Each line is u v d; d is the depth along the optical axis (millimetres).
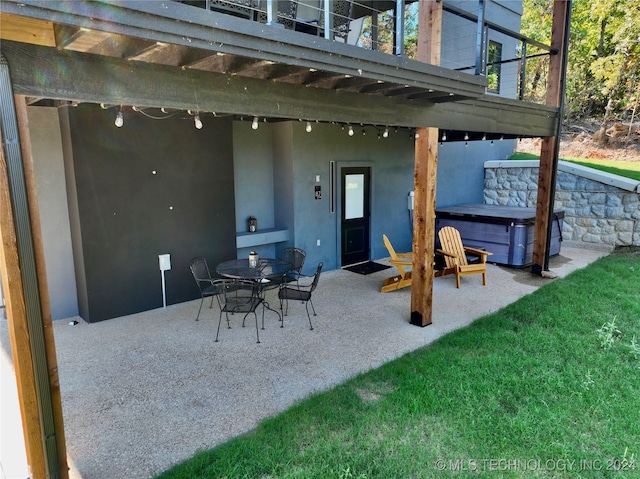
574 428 2840
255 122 3631
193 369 3791
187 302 5742
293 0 3770
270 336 4539
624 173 9469
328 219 7215
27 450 2098
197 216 5723
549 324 4699
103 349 4223
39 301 1989
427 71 3451
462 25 8664
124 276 5148
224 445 2688
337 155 7164
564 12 6141
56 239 4953
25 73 1934
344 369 3775
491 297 5871
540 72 16250
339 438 2736
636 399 3158
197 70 2568
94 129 4715
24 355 1972
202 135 5637
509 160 10578
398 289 6246
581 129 14320
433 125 4383
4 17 1778
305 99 3176
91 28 1789
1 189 1853
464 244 8008
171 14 1999
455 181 9477
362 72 2955
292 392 3387
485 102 5012
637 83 12562
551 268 7285
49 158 4805
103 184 4855
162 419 3027
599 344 4133
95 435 2840
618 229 8391
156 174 5266
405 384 3402
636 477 2387
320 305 5590
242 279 4719
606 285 6094
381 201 8047
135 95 2326
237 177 6574
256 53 2352
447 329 4711
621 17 12703
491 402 3123
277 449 2621
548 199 6633
